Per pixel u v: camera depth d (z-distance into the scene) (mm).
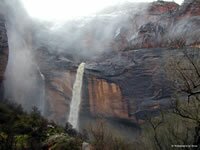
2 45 57375
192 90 21000
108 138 36500
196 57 23422
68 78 80188
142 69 75250
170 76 22375
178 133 27922
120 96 76000
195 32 74312
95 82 78562
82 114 77688
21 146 30297
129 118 73812
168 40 79438
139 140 40688
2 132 32125
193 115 22312
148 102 71750
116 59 80250
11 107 45406
